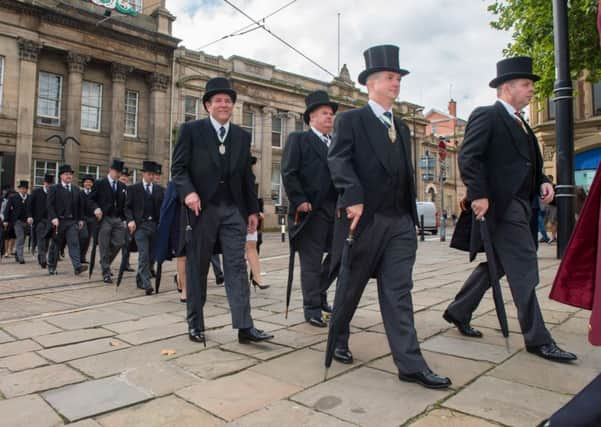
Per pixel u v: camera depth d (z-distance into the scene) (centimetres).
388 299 280
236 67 2834
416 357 268
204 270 370
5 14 2033
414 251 291
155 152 2469
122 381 281
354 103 3419
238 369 299
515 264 327
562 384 263
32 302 562
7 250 1273
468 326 368
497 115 338
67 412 237
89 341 373
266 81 2948
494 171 335
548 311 448
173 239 593
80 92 2242
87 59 2258
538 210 354
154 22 2512
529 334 315
